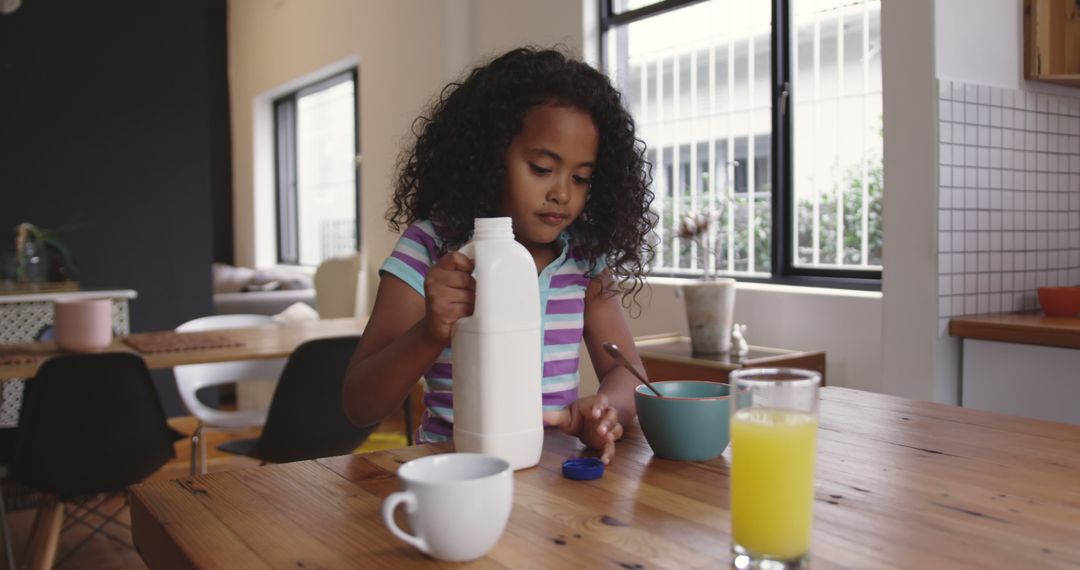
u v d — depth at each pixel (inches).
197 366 117.3
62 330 95.8
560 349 47.6
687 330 132.2
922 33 87.1
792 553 23.5
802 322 115.5
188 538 27.0
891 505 29.1
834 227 119.0
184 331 120.1
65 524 118.7
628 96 150.8
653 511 28.9
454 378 34.0
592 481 32.5
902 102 89.3
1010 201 93.4
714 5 133.7
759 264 129.7
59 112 184.7
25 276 169.6
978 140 90.0
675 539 26.2
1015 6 93.4
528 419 33.8
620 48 151.8
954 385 89.7
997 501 29.5
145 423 92.8
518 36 169.3
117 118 189.8
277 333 115.6
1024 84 94.7
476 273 33.1
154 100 193.0
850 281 115.0
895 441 38.3
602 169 48.3
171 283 195.5
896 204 90.6
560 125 42.5
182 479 33.6
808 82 121.0
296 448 97.1
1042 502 29.4
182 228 196.2
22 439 88.2
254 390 179.9
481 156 45.1
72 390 88.2
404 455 37.2
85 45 186.5
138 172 191.9
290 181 308.7
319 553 25.6
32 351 98.7
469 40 185.3
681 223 119.2
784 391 24.2
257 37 299.4
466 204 45.8
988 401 86.2
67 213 185.8
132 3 190.4
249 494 31.6
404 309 43.7
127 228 191.0
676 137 142.3
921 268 88.7
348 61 238.7
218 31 336.8
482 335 32.9
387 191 213.6
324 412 96.9
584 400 38.9
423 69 195.3
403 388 38.3
